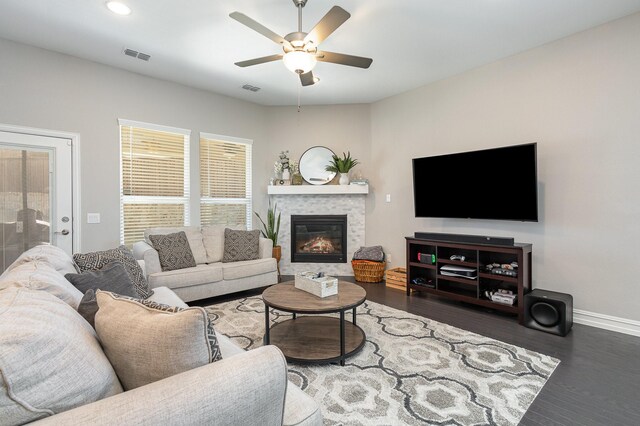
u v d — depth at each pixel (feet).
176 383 2.63
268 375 2.96
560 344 8.50
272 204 17.54
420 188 13.74
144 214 13.67
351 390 6.36
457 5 8.68
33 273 4.60
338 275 16.99
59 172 11.53
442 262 12.37
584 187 10.04
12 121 10.62
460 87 13.19
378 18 9.27
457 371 7.09
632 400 6.09
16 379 2.20
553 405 5.92
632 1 8.54
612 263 9.54
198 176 15.17
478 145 12.64
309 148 17.47
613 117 9.47
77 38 10.46
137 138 13.41
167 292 8.73
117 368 3.13
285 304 7.49
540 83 10.93
